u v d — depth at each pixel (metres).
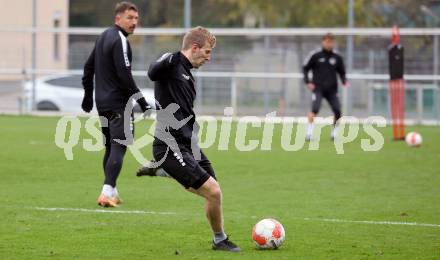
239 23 102.69
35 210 28.16
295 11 100.38
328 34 52.75
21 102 74.69
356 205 30.27
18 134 55.81
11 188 33.22
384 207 29.88
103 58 29.27
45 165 40.47
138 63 75.25
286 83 72.56
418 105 70.06
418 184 35.81
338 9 98.25
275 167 41.06
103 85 29.31
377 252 22.30
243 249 22.50
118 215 27.47
